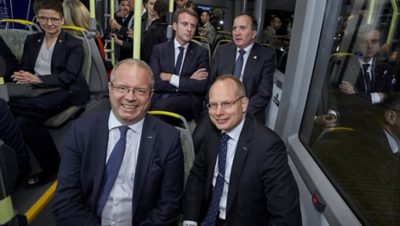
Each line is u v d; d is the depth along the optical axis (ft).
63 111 8.13
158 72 9.27
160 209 5.01
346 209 4.12
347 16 5.09
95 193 4.83
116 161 4.83
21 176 6.23
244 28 8.91
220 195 5.25
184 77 9.21
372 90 4.13
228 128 5.07
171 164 4.97
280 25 9.86
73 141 4.84
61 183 4.86
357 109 4.44
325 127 5.49
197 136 7.41
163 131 5.05
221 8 15.88
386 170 3.62
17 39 9.20
